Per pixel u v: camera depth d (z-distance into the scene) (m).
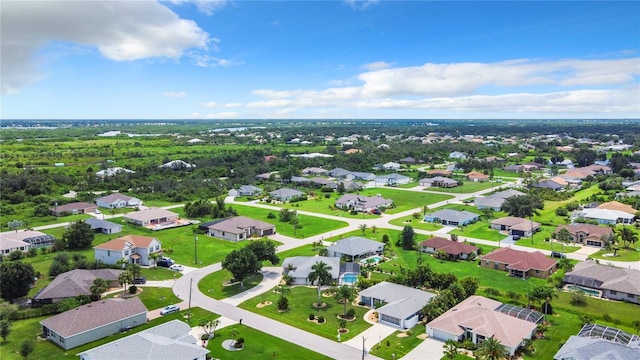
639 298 92.62
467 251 123.56
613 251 128.00
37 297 90.75
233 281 105.50
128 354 65.25
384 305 87.38
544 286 94.81
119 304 83.56
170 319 85.25
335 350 73.50
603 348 67.06
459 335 75.50
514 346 70.31
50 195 199.75
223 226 146.62
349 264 113.94
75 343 74.75
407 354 72.06
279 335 78.75
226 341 76.19
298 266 108.44
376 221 168.12
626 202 183.12
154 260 118.31
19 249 126.06
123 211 181.75
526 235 146.25
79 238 131.50
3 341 76.56
